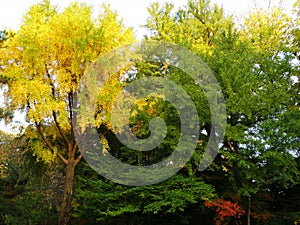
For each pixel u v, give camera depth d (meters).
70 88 14.84
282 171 12.09
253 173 11.95
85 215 13.98
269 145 11.91
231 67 12.82
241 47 13.92
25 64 14.59
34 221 16.14
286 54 13.51
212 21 18.92
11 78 14.28
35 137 15.90
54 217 16.58
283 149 11.77
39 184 18.27
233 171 12.59
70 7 15.56
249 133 12.61
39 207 16.78
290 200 14.41
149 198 12.52
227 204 11.89
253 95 12.47
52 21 15.11
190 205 13.27
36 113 13.96
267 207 13.58
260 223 13.20
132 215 13.24
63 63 15.37
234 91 12.64
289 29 19.28
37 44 14.54
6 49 14.80
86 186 16.77
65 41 14.48
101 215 13.24
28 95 14.33
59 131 15.30
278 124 11.80
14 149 23.45
